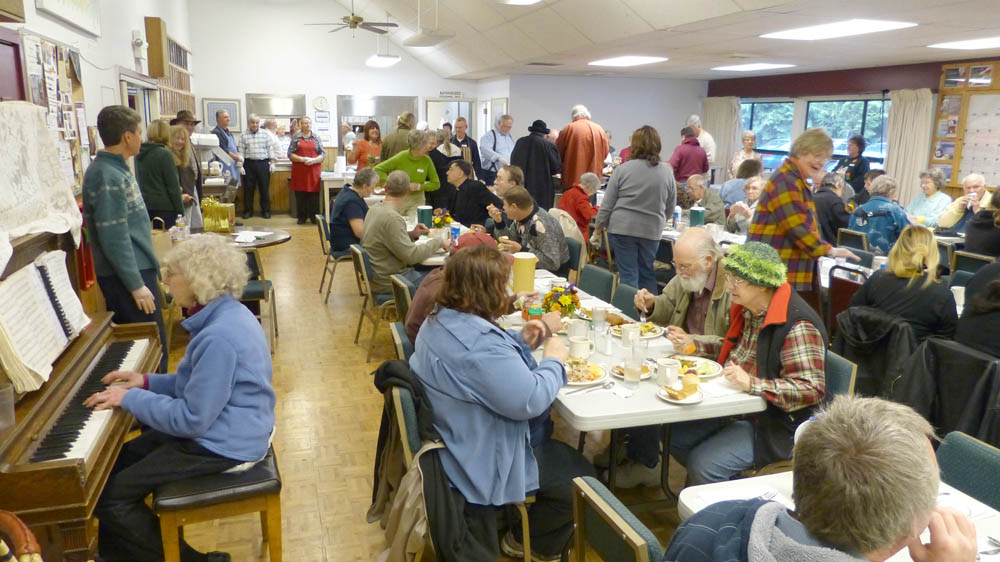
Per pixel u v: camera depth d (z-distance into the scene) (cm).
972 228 494
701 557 106
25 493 162
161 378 227
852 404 101
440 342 205
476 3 868
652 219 473
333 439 336
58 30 407
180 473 203
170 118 820
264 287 466
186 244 210
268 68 1238
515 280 330
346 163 1036
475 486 201
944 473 174
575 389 224
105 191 301
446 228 545
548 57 952
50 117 374
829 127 1112
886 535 90
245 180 1022
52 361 210
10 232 213
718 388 225
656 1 623
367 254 462
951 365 287
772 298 227
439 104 1359
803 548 93
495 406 198
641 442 284
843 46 763
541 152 667
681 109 1324
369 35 1280
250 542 252
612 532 138
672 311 304
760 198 360
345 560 242
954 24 599
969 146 875
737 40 727
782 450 222
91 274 342
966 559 100
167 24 867
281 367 436
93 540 200
